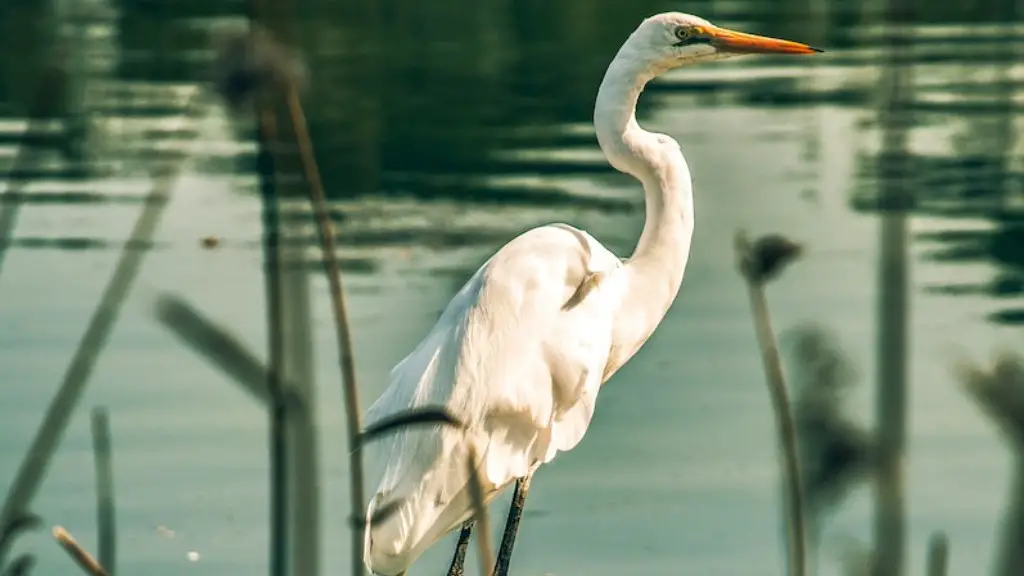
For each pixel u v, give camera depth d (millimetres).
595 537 10648
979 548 10250
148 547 10492
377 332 14414
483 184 19969
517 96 24719
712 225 18234
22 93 24203
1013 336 14078
